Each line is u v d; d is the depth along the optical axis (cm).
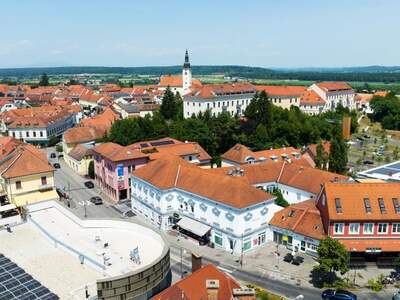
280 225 7262
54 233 5919
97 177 11012
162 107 16662
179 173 8231
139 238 5738
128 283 4484
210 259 6862
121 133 13150
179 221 7844
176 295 4341
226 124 13725
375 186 6762
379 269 6394
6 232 6169
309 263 6619
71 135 13925
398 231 6481
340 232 6500
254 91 18938
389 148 16650
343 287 5891
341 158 10862
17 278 4806
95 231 5981
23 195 8631
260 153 11338
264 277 6238
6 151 10488
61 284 4684
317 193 8225
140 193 8794
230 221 6988
